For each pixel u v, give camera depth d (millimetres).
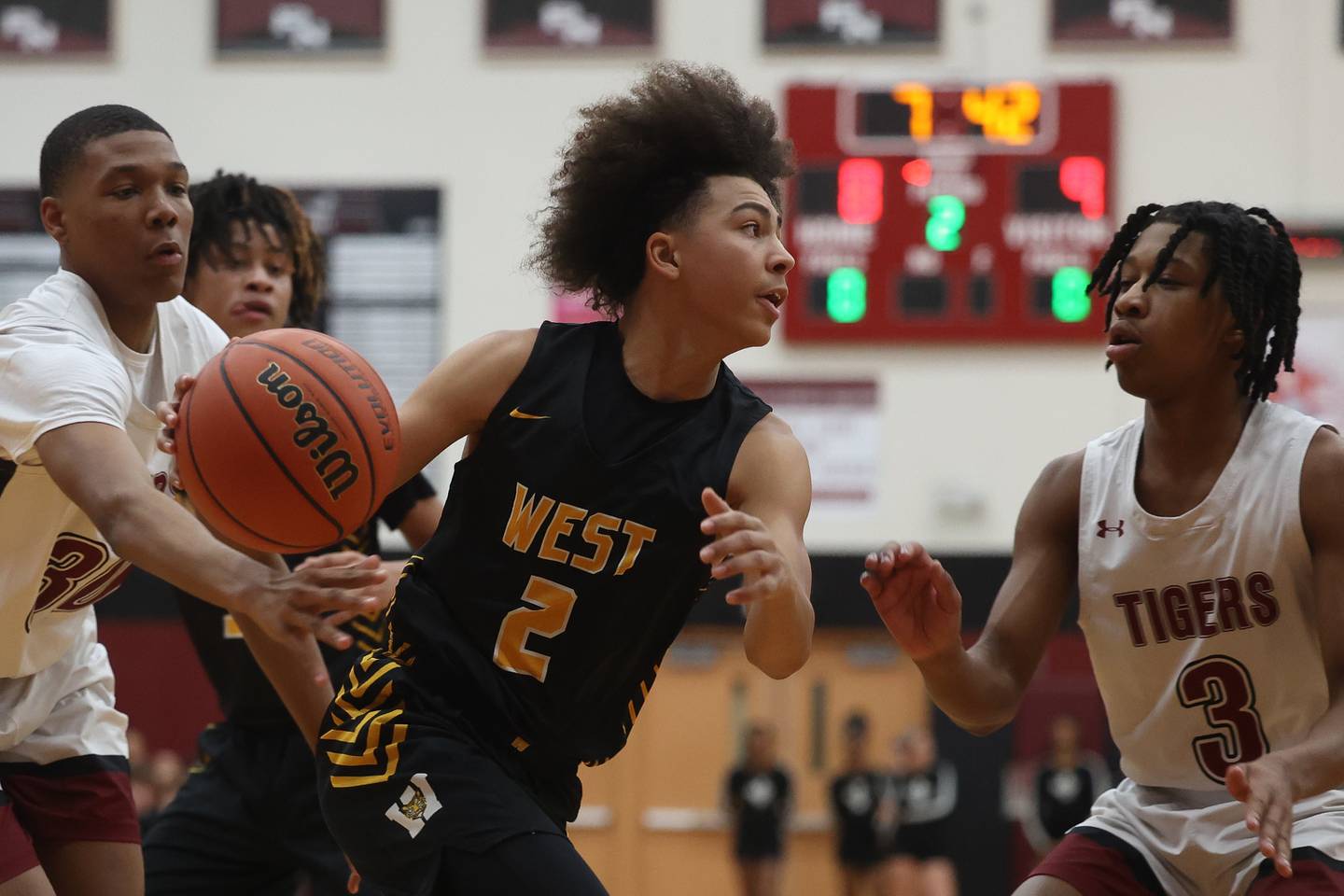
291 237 6434
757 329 4309
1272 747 4668
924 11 19656
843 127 19266
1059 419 19047
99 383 4152
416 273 19891
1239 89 19297
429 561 4379
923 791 17734
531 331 4465
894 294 19188
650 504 4230
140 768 16906
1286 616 4570
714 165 4430
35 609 4770
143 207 4508
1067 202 18953
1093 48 19469
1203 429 4695
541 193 19906
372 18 20266
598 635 4262
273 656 4977
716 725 19797
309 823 6090
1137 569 4734
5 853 4664
